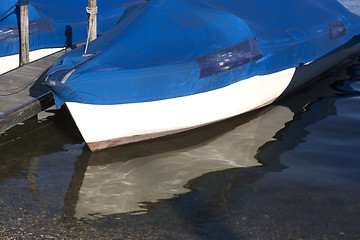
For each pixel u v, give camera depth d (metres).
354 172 8.57
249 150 9.02
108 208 7.96
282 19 9.95
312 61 10.34
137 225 7.74
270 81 9.73
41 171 8.52
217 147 9.07
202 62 8.84
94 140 8.80
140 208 7.98
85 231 7.64
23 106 9.22
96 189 8.24
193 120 9.20
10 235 7.52
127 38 8.93
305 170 8.61
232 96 9.34
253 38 9.29
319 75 10.92
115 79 8.51
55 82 8.41
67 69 8.57
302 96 10.48
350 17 11.00
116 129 8.80
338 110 10.00
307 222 7.80
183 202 8.08
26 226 7.65
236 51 9.07
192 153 8.95
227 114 9.50
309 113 9.92
